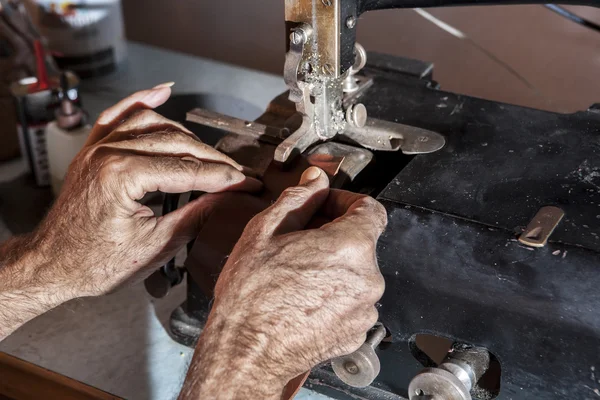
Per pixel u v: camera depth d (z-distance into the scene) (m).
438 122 0.91
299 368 0.67
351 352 0.71
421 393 0.75
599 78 1.53
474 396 0.80
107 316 1.01
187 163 0.80
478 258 0.70
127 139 0.87
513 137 0.87
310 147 0.87
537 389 0.73
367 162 0.84
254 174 0.86
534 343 0.71
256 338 0.64
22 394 0.94
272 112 0.97
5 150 1.35
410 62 1.08
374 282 0.67
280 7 1.88
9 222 1.19
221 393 0.63
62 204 0.82
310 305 0.65
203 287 0.82
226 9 1.96
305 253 0.66
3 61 1.33
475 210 0.73
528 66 1.58
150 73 1.60
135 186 0.77
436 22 1.51
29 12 1.50
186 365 0.93
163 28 1.97
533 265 0.68
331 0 0.72
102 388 0.90
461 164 0.82
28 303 0.84
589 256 0.66
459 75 1.60
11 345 0.96
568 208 0.73
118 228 0.79
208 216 0.84
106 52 1.58
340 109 0.85
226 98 1.45
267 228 0.69
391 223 0.74
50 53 1.48
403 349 0.80
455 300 0.73
